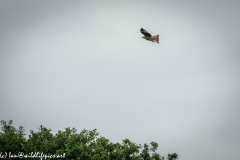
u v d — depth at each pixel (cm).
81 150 10369
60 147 10844
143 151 12038
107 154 10762
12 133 11462
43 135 11388
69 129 11525
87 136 11431
